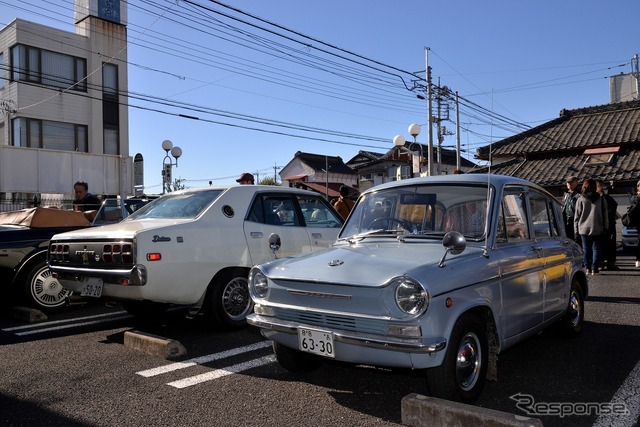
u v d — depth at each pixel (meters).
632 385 3.98
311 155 52.59
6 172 17.55
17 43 19.72
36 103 20.23
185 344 5.29
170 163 18.27
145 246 4.97
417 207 4.38
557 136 20.11
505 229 4.15
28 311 6.48
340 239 4.61
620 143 17.95
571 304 5.29
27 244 6.73
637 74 28.50
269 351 5.02
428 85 22.00
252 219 6.06
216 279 5.61
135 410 3.58
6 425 3.36
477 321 3.53
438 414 3.13
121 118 22.62
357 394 3.89
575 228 10.02
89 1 21.58
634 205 10.24
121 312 7.07
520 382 4.10
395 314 3.18
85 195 9.56
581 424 3.31
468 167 44.81
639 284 8.59
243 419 3.42
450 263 3.46
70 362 4.71
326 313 3.44
